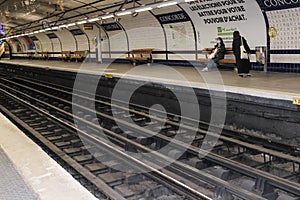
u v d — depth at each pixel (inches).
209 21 590.9
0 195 109.4
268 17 474.9
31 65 1075.9
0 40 1886.1
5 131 191.0
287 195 211.0
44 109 565.9
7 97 728.3
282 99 308.0
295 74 460.1
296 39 451.8
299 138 298.7
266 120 327.6
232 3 508.4
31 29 1466.5
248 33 525.7
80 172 262.1
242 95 346.0
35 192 110.0
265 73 489.7
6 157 146.2
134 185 242.7
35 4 823.1
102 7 773.3
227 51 566.9
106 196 219.8
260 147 285.9
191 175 243.1
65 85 811.4
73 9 845.2
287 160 279.7
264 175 223.3
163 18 696.4
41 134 396.5
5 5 876.6
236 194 205.0
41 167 132.3
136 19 772.6
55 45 1391.5
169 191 224.8
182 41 687.1
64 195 106.7
